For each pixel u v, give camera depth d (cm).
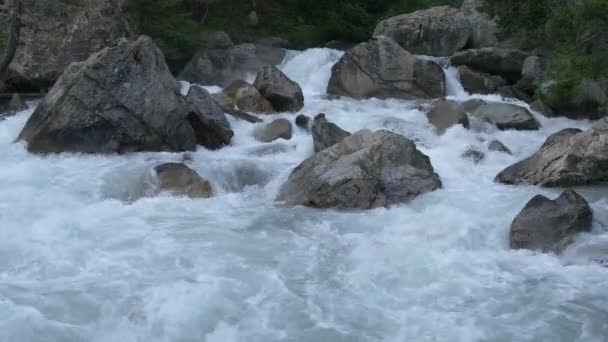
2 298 877
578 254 1023
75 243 1052
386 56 2092
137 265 984
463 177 1402
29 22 1938
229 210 1230
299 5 3048
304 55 2409
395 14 3262
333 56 2412
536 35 2309
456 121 1709
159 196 1284
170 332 819
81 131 1457
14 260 988
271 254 1039
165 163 1351
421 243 1088
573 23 1856
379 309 886
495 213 1189
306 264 1009
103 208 1212
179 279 944
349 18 3081
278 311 873
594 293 925
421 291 935
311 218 1189
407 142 1351
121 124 1470
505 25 2406
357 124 1731
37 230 1091
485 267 1008
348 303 898
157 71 1524
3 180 1285
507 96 2122
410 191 1267
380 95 2072
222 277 955
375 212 1211
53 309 859
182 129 1523
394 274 984
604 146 1347
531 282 958
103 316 848
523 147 1623
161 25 2392
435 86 2084
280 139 1611
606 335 828
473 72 2189
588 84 1822
